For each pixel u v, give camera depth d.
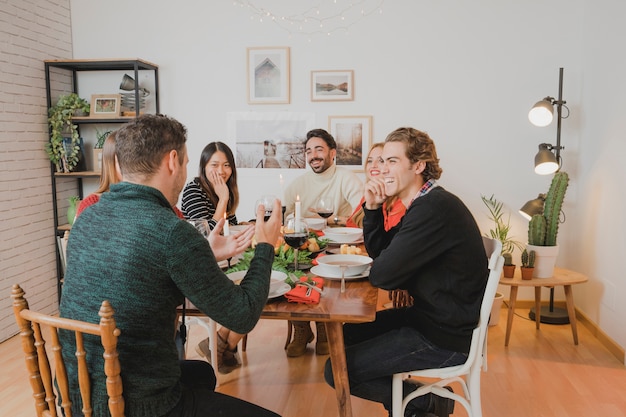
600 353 3.29
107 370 1.18
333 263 2.11
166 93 4.38
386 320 2.13
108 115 4.18
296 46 4.24
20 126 3.82
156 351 1.27
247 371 3.04
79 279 1.27
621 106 3.23
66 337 1.31
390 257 1.75
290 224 2.11
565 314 3.90
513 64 4.06
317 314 1.62
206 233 1.93
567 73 4.01
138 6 4.33
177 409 1.34
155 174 1.35
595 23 3.68
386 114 4.21
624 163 3.17
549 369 3.05
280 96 4.29
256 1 4.24
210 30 4.29
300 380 2.91
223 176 3.03
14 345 3.53
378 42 4.16
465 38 4.08
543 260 3.48
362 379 1.87
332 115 4.26
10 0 3.69
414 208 1.76
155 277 1.24
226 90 4.34
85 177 4.39
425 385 1.87
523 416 2.51
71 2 4.38
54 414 1.35
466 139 4.16
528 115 4.04
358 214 3.22
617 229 3.27
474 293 1.78
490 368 3.07
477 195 4.19
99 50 4.39
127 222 1.27
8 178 3.70
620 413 2.53
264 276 1.42
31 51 3.93
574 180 4.05
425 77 4.14
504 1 4.02
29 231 3.93
